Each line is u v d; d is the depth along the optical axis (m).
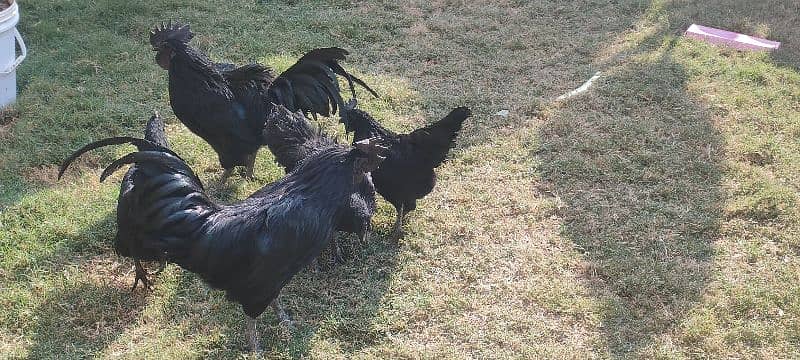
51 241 2.28
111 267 2.22
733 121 2.98
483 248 2.34
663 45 3.55
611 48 3.55
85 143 2.72
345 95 3.07
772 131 2.93
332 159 1.90
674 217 2.47
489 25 3.73
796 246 2.36
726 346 2.01
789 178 2.66
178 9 3.76
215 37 3.50
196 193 1.87
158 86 3.09
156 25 3.57
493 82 3.24
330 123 2.91
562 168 2.69
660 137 2.87
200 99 2.35
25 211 2.37
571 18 3.86
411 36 3.61
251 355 1.97
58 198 2.43
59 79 3.11
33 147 2.68
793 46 3.56
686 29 3.73
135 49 3.36
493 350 2.01
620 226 2.43
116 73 3.17
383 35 3.60
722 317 2.09
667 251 2.33
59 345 1.97
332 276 2.23
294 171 1.96
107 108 2.91
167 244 1.84
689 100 3.11
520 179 2.64
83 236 2.29
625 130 2.89
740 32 3.72
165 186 1.83
